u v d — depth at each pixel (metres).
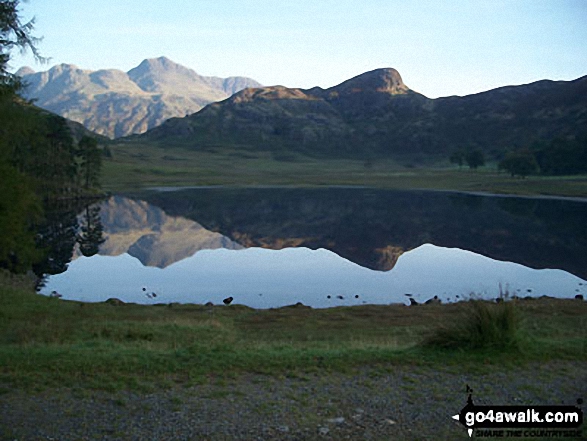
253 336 17.19
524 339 12.12
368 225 68.50
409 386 9.59
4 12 21.36
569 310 21.44
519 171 163.88
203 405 8.58
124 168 178.50
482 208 90.19
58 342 13.88
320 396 9.09
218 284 32.41
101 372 10.00
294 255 45.09
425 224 69.00
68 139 98.25
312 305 26.75
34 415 8.05
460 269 38.50
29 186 28.77
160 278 34.34
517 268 38.91
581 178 154.75
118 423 7.86
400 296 28.98
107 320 18.86
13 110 26.47
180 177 170.12
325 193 124.25
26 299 21.62
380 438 7.59
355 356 11.29
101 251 46.62
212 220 74.25
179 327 17.44
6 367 10.22
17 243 28.52
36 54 23.25
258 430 7.74
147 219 74.44
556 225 68.06
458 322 12.47
